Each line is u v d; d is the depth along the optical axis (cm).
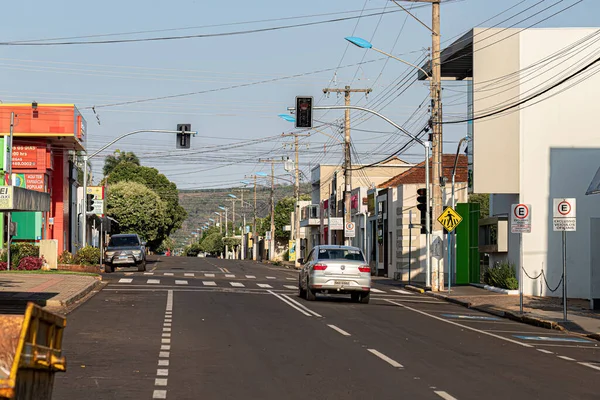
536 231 3266
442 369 1279
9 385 566
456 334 1848
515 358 1449
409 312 2431
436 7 3384
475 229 3981
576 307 2711
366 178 7856
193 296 2705
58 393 1010
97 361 1288
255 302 2542
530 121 3291
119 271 4666
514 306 2720
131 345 1487
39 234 4350
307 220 8275
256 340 1596
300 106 3048
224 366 1259
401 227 4850
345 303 2675
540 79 3291
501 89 3294
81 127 4812
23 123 4475
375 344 1584
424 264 4741
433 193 3484
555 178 3275
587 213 3241
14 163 4525
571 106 3288
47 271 3569
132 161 11331
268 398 1004
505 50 3297
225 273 4716
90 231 6706
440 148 3469
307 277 2708
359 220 6444
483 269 3906
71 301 2367
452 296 3162
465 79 4053
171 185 10362
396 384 1124
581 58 3288
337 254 2708
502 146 3294
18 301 2264
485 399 1027
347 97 5159
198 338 1606
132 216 8369
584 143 3281
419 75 4091
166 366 1249
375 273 5697
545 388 1124
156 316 2027
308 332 1761
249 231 14500
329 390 1066
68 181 5206
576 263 3222
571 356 1517
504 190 3284
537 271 3259
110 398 984
